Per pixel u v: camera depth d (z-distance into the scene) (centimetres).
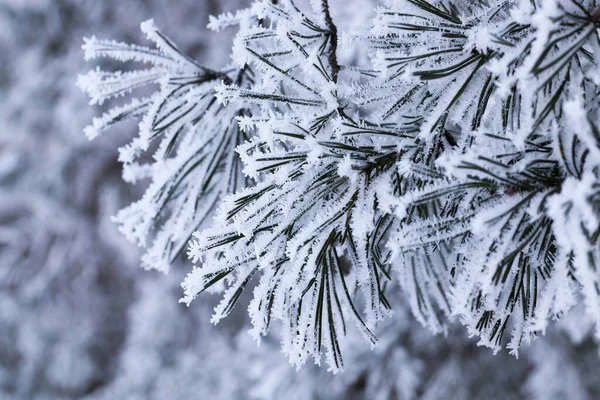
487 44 63
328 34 68
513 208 61
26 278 325
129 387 252
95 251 320
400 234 63
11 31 292
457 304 61
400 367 166
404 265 73
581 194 58
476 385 181
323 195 64
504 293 64
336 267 66
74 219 312
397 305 164
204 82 71
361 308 111
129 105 71
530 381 182
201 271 64
